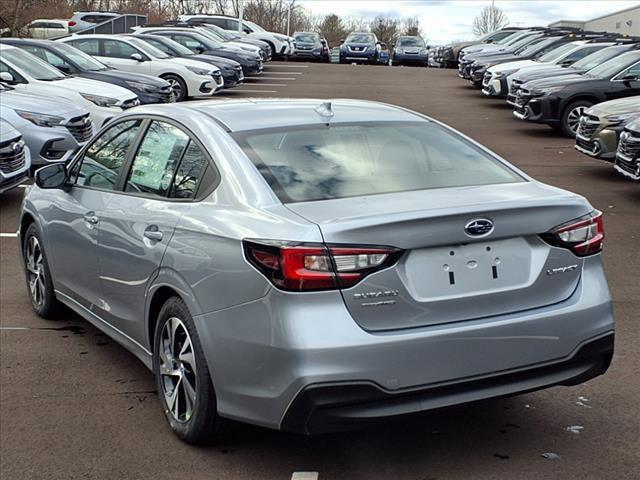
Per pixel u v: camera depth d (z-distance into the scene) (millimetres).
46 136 10945
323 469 3695
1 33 38312
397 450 3863
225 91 23375
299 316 3232
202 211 3844
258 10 71188
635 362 4949
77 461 3854
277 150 3992
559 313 3586
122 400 4566
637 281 6801
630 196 10312
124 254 4402
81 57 16609
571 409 4285
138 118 4891
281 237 3316
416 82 27578
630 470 3623
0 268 7523
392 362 3260
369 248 3283
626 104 11383
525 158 13406
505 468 3656
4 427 4238
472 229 3424
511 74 19453
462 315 3432
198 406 3734
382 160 4074
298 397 3209
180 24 32125
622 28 48188
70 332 5746
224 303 3510
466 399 3418
